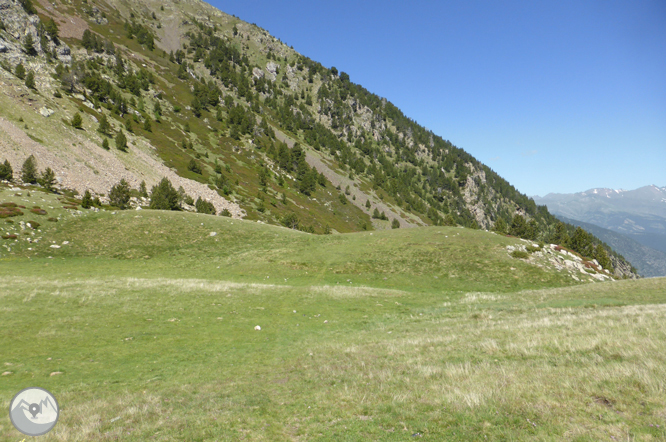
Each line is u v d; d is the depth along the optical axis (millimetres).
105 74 191375
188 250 54562
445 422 7875
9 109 104438
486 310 26094
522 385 9180
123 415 9938
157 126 174500
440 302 31672
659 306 20578
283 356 16891
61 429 8867
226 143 197750
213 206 114438
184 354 17031
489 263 47812
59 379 13477
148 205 101875
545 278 44094
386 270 47312
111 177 106438
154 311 23891
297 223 135875
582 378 9195
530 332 15867
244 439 8188
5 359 14977
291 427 8695
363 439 7633
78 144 111188
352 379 12102
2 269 38781
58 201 67375
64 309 22359
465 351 13992
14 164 85875
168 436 8445
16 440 8352
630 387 8289
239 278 43281
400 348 16125
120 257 50219
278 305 28281
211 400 11016
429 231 61688
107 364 15391
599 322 16141
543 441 6598
